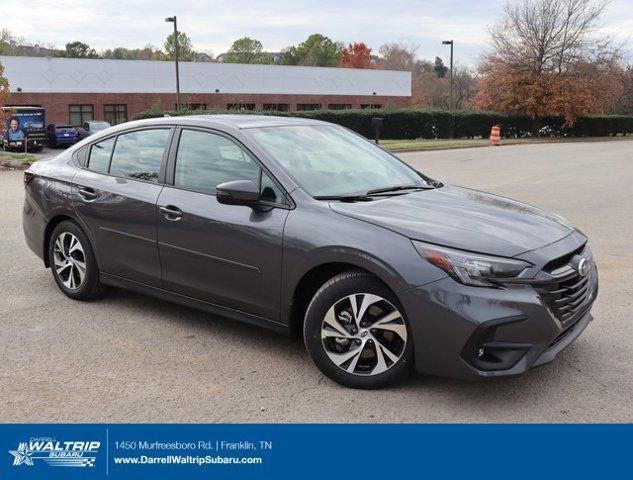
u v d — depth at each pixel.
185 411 3.61
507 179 16.20
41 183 5.62
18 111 33.12
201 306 4.60
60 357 4.32
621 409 3.65
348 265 3.86
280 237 4.01
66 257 5.50
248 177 4.34
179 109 42.81
